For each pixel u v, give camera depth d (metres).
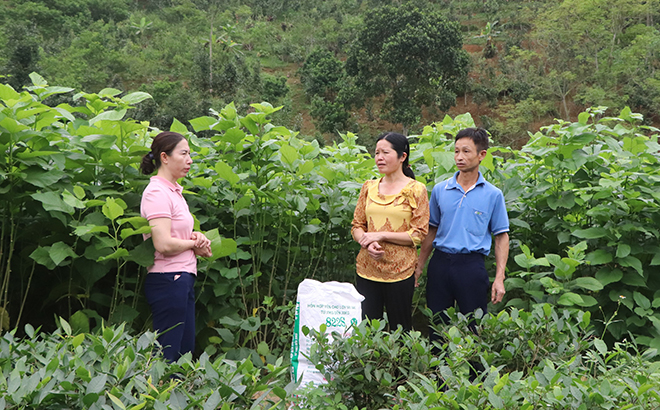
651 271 4.04
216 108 43.69
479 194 3.51
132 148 3.54
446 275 3.49
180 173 3.22
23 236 3.59
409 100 39.22
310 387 2.57
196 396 1.90
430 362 2.47
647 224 4.02
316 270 4.61
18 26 58.78
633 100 39.00
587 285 3.67
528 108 41.16
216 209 4.15
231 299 3.96
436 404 2.01
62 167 3.30
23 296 3.77
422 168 4.64
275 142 4.06
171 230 3.16
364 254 3.55
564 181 4.33
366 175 4.70
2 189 3.13
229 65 53.03
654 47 40.03
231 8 85.25
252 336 3.84
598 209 3.96
